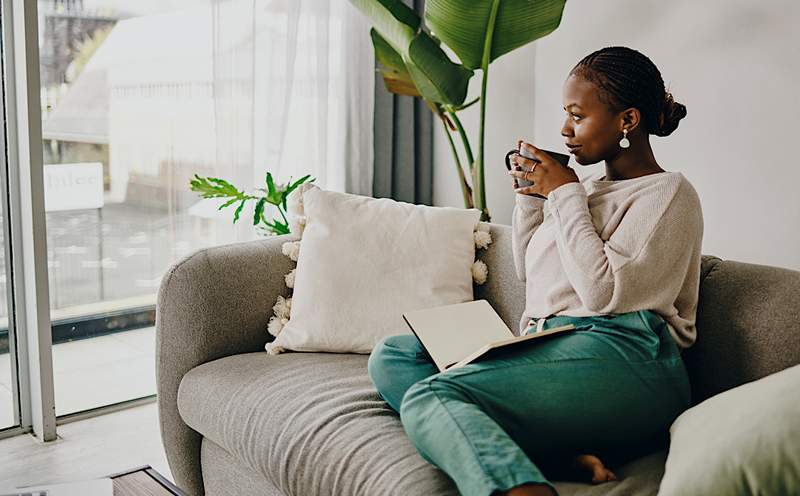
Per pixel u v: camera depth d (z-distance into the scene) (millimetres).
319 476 1732
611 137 1794
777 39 2531
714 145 2732
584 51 3029
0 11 2693
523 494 1288
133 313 3125
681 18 2750
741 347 1734
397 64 3117
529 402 1524
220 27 3000
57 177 2893
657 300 1669
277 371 2092
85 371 3055
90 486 1563
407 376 1807
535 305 1876
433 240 2322
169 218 3137
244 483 2047
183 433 2236
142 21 2977
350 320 2244
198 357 2229
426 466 1572
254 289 2326
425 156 3572
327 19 3209
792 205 2559
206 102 3139
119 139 2992
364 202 2420
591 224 1735
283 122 3154
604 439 1549
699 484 1260
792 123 2529
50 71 2826
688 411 1498
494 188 3436
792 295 1718
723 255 2768
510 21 2664
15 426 2889
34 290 2729
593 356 1575
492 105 3383
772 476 1212
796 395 1287
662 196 1696
